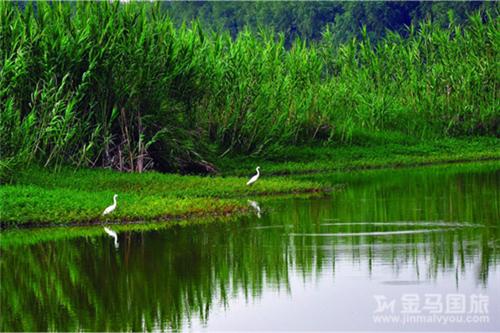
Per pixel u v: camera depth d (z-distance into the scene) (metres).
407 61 102.12
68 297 36.66
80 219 51.84
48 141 63.56
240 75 80.25
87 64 66.31
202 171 74.25
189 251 44.44
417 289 37.16
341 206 57.91
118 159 67.81
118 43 67.88
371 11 166.50
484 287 37.38
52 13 67.44
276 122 82.75
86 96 67.12
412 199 60.62
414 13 165.75
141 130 68.62
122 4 69.88
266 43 89.88
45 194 55.69
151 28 70.12
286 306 35.19
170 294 36.94
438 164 87.81
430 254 42.75
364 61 104.00
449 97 101.44
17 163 59.12
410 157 89.06
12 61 62.16
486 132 102.25
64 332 32.31
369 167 84.62
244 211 56.00
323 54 104.62
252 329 32.69
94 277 39.69
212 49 79.44
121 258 43.19
